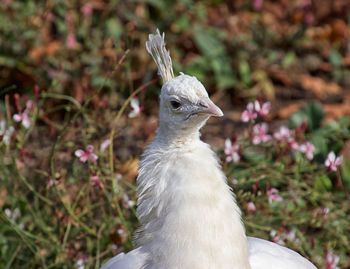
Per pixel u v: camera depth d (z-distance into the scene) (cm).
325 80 1195
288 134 723
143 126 866
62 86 994
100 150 700
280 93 1151
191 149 494
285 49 1241
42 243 715
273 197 699
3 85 1041
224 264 467
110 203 680
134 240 525
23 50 1052
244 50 1174
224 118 1056
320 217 710
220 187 482
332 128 830
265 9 1291
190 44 1123
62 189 724
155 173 493
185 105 485
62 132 669
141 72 1027
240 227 484
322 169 777
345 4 1291
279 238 695
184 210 469
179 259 465
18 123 872
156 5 1110
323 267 688
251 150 792
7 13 1067
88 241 703
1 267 715
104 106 761
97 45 1011
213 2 1244
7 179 721
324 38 1258
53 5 1072
